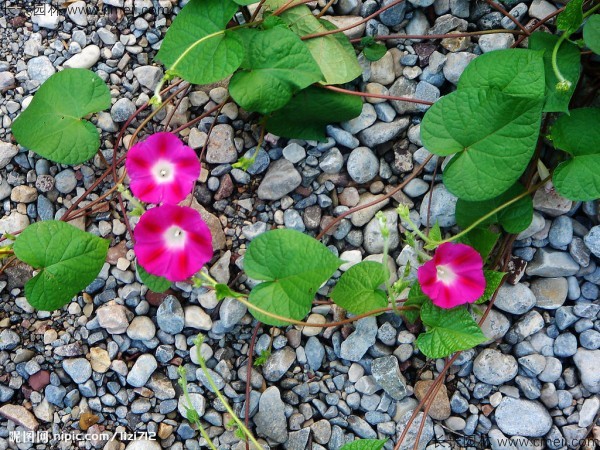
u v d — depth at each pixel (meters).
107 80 0.73
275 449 0.70
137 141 0.72
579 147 0.63
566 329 0.72
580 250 0.71
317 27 0.70
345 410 0.71
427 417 0.70
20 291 0.71
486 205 0.66
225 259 0.70
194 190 0.71
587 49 0.70
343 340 0.71
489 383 0.71
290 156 0.71
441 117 0.61
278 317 0.60
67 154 0.65
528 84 0.61
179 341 0.70
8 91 0.73
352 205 0.72
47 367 0.70
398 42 0.73
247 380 0.67
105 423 0.70
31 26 0.74
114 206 0.72
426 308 0.64
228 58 0.63
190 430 0.70
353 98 0.69
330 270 0.59
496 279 0.65
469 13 0.72
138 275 0.71
